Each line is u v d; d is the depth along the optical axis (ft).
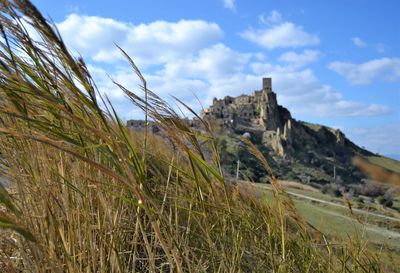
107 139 4.55
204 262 7.32
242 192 9.02
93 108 5.11
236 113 419.33
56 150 5.92
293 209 8.69
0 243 5.26
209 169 6.45
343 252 9.07
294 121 452.35
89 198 5.94
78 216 5.45
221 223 7.57
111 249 5.71
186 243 6.87
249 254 8.09
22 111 5.01
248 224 8.02
